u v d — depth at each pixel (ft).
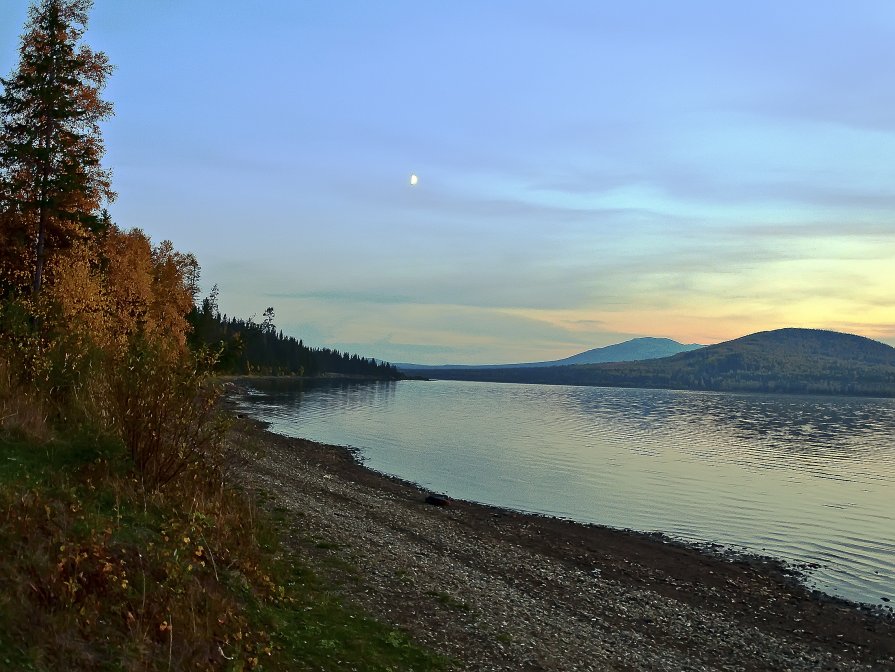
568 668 33.40
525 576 57.31
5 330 50.14
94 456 35.24
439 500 92.53
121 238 137.39
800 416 387.96
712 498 114.11
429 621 34.53
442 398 486.38
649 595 58.39
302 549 42.09
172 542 28.53
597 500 109.29
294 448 136.36
